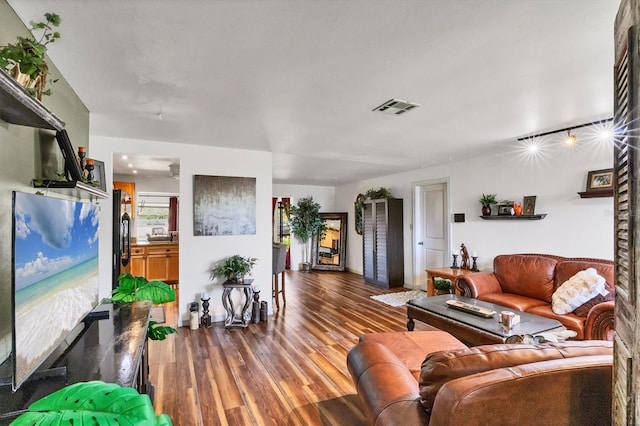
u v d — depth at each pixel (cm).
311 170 624
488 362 119
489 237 462
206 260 411
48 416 83
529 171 410
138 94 239
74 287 170
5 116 133
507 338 222
